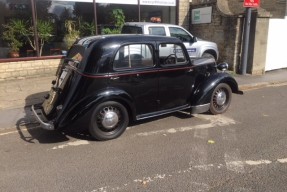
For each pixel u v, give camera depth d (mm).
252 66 11672
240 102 8234
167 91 6336
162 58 6180
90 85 5426
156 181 4305
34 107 6371
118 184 4250
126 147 5438
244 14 11398
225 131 6141
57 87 5863
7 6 10508
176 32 11164
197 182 4258
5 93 8859
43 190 4148
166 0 13539
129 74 5738
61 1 11305
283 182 4238
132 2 12719
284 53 12875
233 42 11805
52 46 11344
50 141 5762
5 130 6316
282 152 5180
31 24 10891
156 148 5375
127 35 5941
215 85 6812
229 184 4203
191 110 6727
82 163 4879
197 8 13602
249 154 5102
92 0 11836
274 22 12102
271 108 7703
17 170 4699
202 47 11586
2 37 10547
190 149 5316
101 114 5602
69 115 5414
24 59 10750
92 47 5504
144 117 6137
